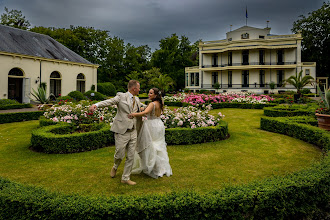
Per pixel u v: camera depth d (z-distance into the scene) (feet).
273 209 8.59
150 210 7.82
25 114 35.96
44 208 7.90
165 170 12.92
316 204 9.59
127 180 11.85
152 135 13.05
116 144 11.82
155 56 141.38
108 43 128.77
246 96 59.93
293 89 94.12
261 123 27.30
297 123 23.21
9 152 17.88
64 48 80.94
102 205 7.94
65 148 17.31
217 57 110.01
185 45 143.95
